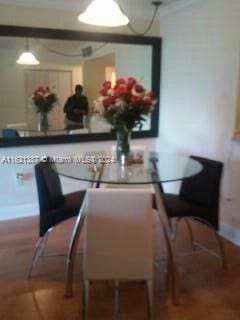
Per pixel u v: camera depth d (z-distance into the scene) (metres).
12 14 3.17
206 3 3.10
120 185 2.19
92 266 1.83
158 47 3.83
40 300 2.10
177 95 3.66
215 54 3.05
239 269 2.49
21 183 3.48
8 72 3.26
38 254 2.59
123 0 3.32
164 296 2.16
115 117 2.29
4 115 3.31
